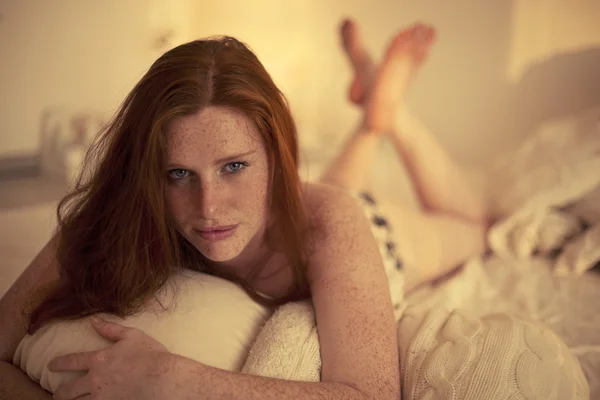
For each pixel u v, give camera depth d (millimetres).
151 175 792
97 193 887
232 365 814
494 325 895
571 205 1561
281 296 993
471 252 1609
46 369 790
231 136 767
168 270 877
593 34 1936
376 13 2271
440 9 2156
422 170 1779
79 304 872
